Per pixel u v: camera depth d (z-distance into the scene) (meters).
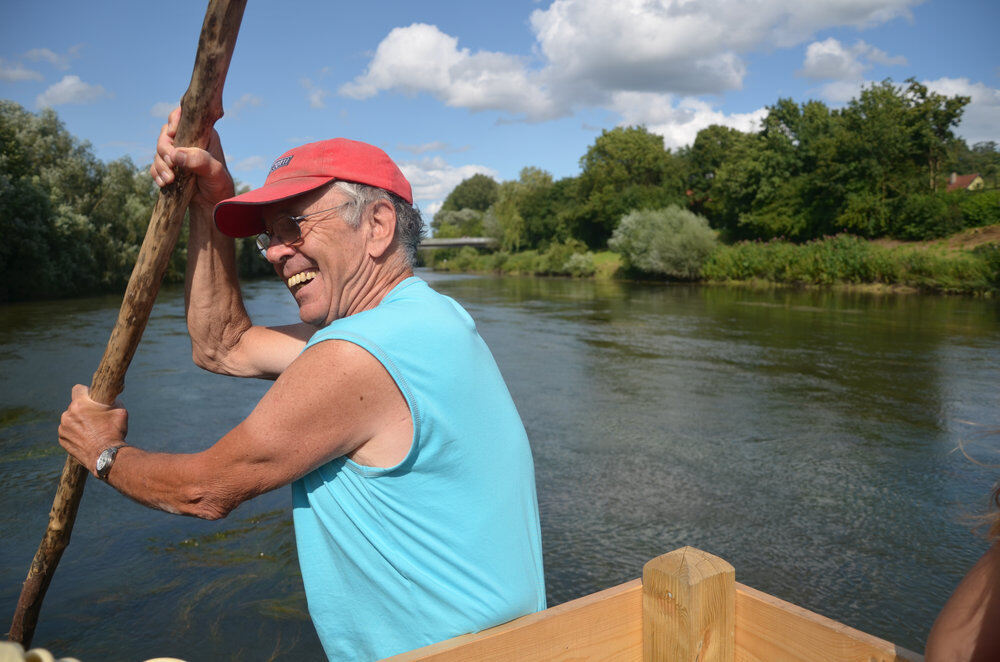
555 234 72.56
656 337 15.98
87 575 4.36
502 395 1.39
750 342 15.17
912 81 44.28
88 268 29.23
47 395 9.16
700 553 1.43
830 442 7.52
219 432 7.50
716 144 63.75
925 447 7.35
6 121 29.89
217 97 1.41
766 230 48.97
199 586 4.23
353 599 1.35
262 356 1.79
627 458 6.91
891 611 4.09
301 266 1.45
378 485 1.26
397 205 1.47
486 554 1.30
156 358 11.93
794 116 50.88
